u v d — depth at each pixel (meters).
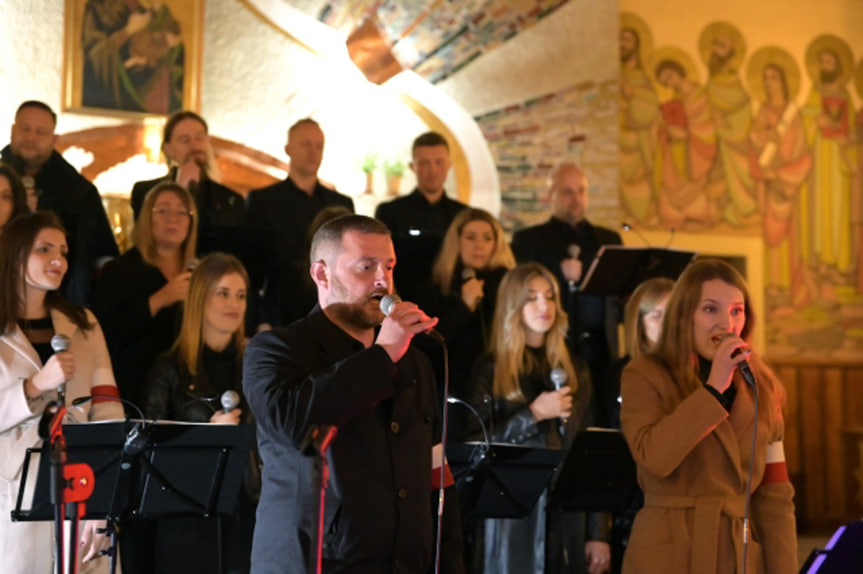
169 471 3.73
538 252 6.86
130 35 6.93
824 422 9.03
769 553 3.46
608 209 8.18
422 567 2.78
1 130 6.56
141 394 4.79
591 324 6.34
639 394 3.49
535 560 4.80
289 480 2.71
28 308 4.23
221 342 4.89
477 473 4.05
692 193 8.82
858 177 9.31
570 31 8.15
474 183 7.93
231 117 7.26
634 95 8.70
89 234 5.85
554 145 8.09
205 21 7.16
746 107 9.05
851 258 9.26
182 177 6.12
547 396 4.84
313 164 6.41
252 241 6.06
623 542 5.02
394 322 2.64
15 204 5.29
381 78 7.68
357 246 2.82
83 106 6.79
